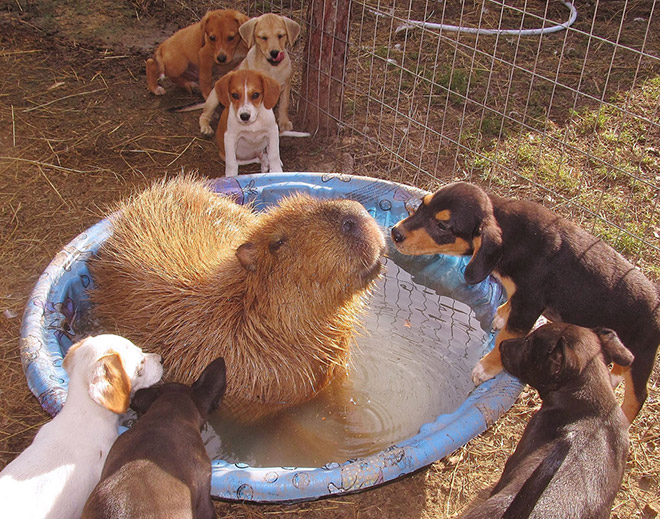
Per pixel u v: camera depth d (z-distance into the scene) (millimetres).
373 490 1129
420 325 1422
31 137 1981
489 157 1957
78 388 981
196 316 1228
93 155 1939
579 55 2508
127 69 2379
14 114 2074
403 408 1228
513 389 1118
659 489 1154
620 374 1214
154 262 1288
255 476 978
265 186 1654
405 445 1021
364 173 1926
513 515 812
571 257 1178
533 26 2725
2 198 1737
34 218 1685
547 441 953
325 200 1183
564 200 1770
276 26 1965
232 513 1094
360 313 1376
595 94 2266
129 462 866
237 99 1774
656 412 1276
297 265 1146
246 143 1880
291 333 1197
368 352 1350
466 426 1053
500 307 1397
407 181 1885
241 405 1220
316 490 974
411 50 2498
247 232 1267
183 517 836
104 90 2252
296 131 2133
